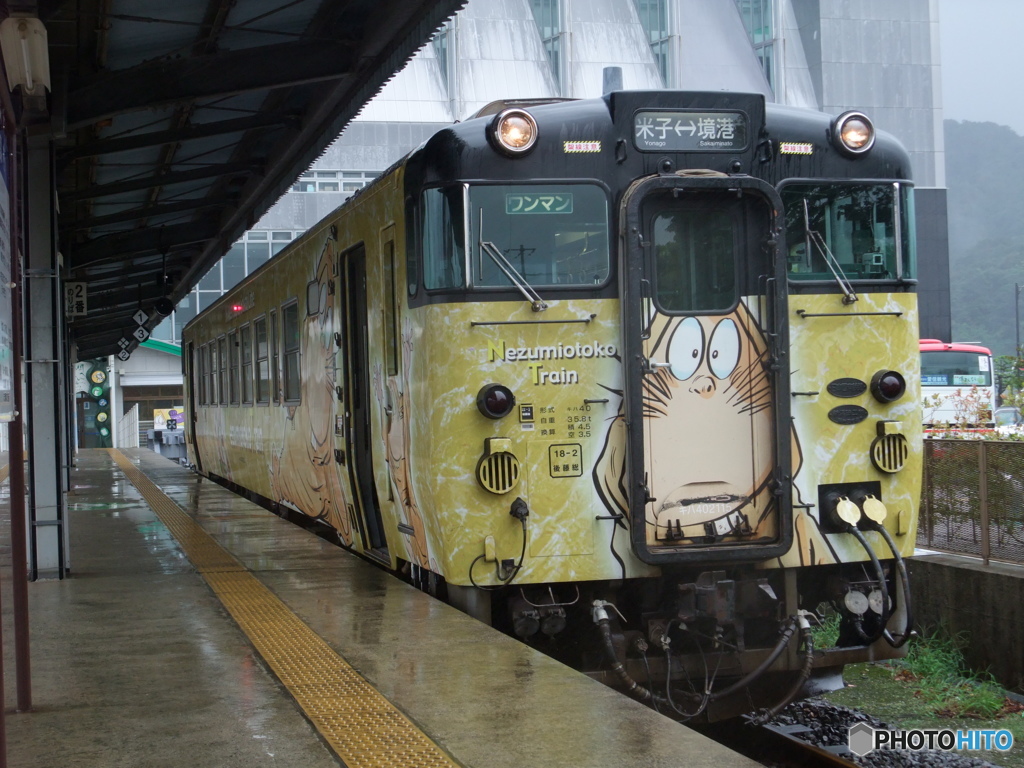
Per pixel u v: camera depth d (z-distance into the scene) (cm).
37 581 846
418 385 655
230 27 895
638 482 611
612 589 641
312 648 599
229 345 1582
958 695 779
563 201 630
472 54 4456
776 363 628
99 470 2325
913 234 684
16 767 422
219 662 578
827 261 659
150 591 792
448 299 621
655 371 623
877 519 638
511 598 635
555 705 484
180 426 4503
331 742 443
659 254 631
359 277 860
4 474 2367
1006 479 860
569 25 4528
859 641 675
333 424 928
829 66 4556
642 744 431
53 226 853
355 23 910
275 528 1145
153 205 1524
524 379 622
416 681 527
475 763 413
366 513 875
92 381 3581
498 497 619
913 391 669
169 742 448
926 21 4650
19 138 836
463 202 618
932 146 4659
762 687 660
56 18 802
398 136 4341
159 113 1070
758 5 4691
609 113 639
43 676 557
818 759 651
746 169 652
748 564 634
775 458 633
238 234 1647
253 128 1104
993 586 825
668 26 4616
